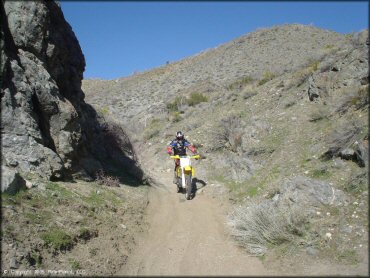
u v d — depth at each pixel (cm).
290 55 4512
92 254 694
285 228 745
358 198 765
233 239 794
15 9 930
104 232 776
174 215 971
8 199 695
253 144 1301
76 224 749
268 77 2259
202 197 1105
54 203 778
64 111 966
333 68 1409
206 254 730
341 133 965
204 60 5750
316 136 1142
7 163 805
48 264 626
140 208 979
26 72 908
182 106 2669
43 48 981
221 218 925
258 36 6109
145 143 1995
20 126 847
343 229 695
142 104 3694
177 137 1179
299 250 681
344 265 607
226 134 1491
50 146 942
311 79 1459
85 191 926
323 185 826
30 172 837
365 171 814
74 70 1206
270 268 647
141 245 791
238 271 642
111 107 3678
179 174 1148
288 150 1156
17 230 641
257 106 1692
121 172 1280
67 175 963
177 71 5462
